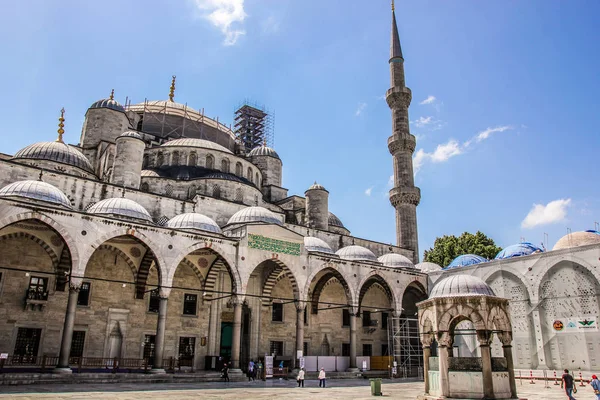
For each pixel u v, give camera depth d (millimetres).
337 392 25109
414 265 49875
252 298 39000
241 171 48688
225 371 30562
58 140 39875
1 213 25250
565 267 34812
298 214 50281
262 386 28047
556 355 34250
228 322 38062
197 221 33875
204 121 59094
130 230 29672
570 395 20875
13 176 31500
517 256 39656
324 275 42875
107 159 42594
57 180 33094
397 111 58188
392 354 45062
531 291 36656
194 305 36781
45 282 30953
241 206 41719
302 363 35094
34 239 30703
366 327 46344
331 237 47469
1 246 29844
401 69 59719
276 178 57344
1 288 29422
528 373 35344
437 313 18875
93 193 34375
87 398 19328
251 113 86375
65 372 25953
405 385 31062
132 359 30562
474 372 18078
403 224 54312
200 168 46094
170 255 30891
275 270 39469
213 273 37500
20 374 24719
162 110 56750
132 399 19438
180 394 21984
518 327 37219
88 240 27922
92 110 47906
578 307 33500
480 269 40906
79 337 31672
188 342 35844
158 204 37312
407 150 56500
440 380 18375
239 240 34031
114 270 33750
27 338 29875
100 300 32750
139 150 38781
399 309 42375
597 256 32844
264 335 39500
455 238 65188
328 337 43469
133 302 34000
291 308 41844
